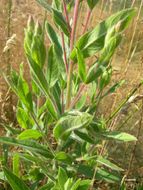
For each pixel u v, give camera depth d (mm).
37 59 225
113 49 219
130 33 463
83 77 228
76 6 230
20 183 231
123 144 426
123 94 398
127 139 229
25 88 239
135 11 214
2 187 329
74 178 271
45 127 279
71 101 258
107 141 340
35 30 227
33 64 224
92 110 268
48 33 258
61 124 228
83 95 267
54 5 252
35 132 246
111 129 331
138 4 511
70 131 234
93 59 424
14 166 285
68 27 237
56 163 264
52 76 241
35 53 223
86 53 230
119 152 421
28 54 227
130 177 390
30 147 244
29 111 246
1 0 499
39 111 271
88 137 244
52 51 242
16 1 526
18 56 479
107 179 267
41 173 291
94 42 227
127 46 458
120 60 477
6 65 446
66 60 246
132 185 366
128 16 215
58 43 256
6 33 469
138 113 428
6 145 300
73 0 250
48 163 269
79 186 222
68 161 253
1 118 374
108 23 223
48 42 499
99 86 258
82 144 275
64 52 244
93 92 267
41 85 232
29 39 227
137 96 308
